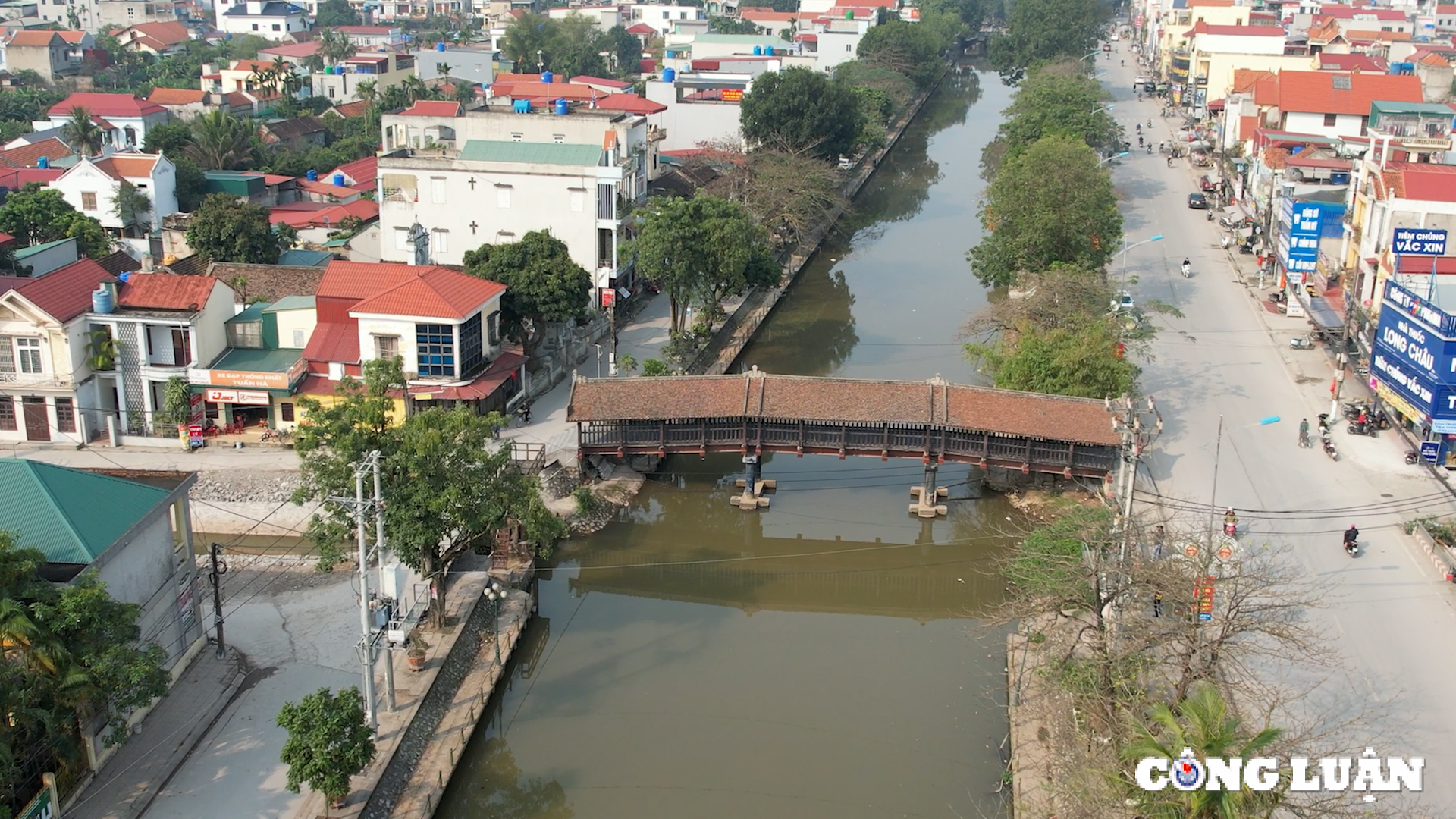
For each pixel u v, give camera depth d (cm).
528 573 6756
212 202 11075
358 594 5519
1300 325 10350
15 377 7556
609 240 10500
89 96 17012
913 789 5031
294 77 19725
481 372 8081
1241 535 6662
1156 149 18012
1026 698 5444
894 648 6244
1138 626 4884
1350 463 7638
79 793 4584
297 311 8138
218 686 5356
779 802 4950
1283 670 5378
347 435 5388
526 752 5281
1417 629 5716
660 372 8494
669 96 15838
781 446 7594
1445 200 8806
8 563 4281
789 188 12950
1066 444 7244
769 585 6956
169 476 5538
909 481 8100
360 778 4734
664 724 5491
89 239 11462
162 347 7788
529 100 13688
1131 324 8919
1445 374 7062
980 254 10762
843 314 11462
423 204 10544
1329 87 15125
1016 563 5866
